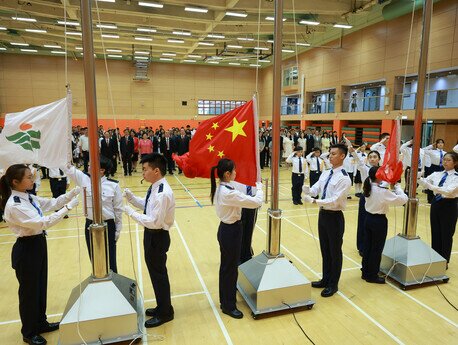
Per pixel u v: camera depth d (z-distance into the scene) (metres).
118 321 2.98
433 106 13.74
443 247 4.55
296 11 13.88
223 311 3.53
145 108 24.83
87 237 3.61
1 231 6.34
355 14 15.64
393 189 4.38
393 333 3.18
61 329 2.86
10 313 3.55
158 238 3.15
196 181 11.92
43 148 3.10
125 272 4.53
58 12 13.87
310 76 21.48
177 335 3.14
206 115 26.28
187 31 16.95
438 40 13.39
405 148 7.41
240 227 3.40
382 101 16.16
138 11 13.88
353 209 8.11
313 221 7.07
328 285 3.94
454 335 3.14
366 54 16.98
